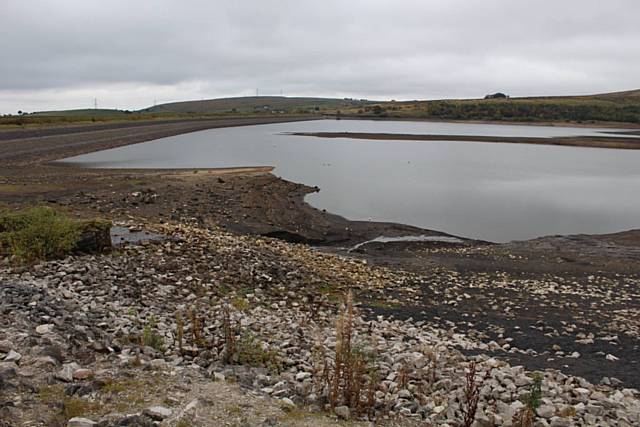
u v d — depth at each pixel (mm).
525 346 14453
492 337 15117
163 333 10844
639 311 18328
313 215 34969
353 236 31031
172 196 34469
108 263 16422
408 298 18719
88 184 37500
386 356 11219
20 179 39062
